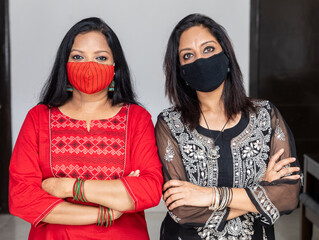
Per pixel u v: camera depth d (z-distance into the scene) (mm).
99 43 1682
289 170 1687
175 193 1645
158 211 4336
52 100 1751
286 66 4449
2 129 4301
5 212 4328
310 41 4426
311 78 4469
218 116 1769
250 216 1702
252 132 1735
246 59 4434
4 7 4180
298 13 4387
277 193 1638
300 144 4531
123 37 4312
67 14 4250
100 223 1601
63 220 1589
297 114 4508
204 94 1769
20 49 4258
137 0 4285
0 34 4203
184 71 1729
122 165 1691
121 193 1595
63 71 1728
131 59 4344
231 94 1766
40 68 4281
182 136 1751
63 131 1694
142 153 1706
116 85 1778
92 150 1678
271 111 1792
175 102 1812
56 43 4266
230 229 1668
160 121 1813
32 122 1716
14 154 1693
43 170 1672
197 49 1700
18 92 4301
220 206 1621
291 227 3938
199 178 1707
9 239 3674
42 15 4238
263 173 1714
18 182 1625
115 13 4285
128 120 1740
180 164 1737
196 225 1644
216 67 1694
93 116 1729
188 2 4316
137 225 1714
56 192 1600
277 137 1759
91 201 1594
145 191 1615
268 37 4406
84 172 1661
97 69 1646
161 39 4336
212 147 1716
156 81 4379
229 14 4355
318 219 2836
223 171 1693
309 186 3012
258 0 4348
